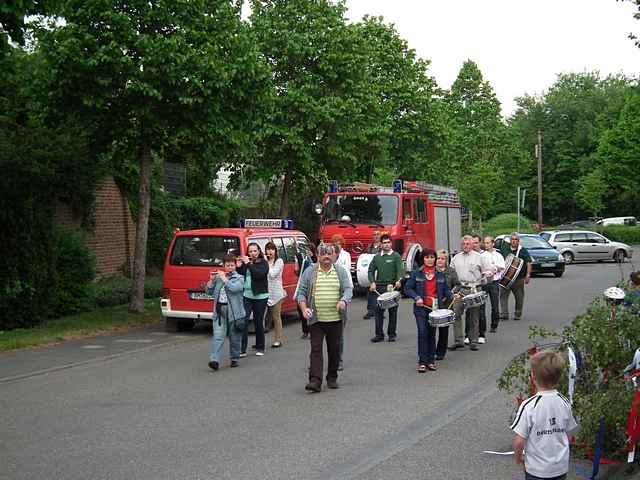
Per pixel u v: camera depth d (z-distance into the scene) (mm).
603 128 77312
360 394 9961
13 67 15516
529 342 14383
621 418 6488
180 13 16359
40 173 15633
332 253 10328
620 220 72125
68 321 16953
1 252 15414
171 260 16312
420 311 11516
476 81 65875
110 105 16891
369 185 23938
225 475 6613
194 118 16766
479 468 6801
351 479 6480
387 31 36406
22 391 10398
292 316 19219
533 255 30375
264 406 9297
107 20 15719
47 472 6758
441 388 10289
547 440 4910
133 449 7453
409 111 36594
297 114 25719
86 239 21719
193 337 15688
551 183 86562
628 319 7223
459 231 28891
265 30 25766
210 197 30516
